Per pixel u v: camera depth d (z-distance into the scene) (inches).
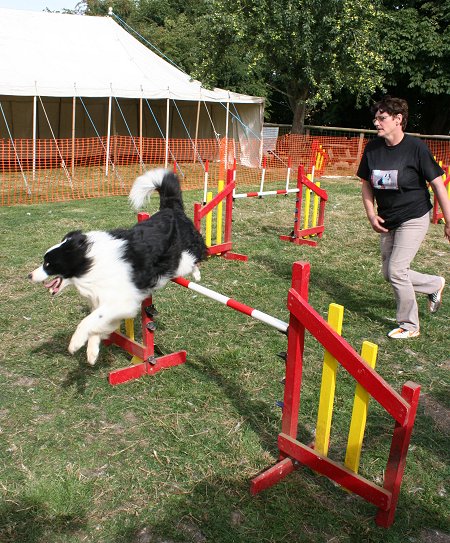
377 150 155.9
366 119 882.1
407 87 759.1
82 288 127.6
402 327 168.2
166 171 175.9
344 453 112.0
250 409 127.0
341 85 600.7
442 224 346.9
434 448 114.7
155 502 97.2
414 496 100.7
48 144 612.4
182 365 147.7
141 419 122.4
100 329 125.8
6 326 168.9
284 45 602.9
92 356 127.3
